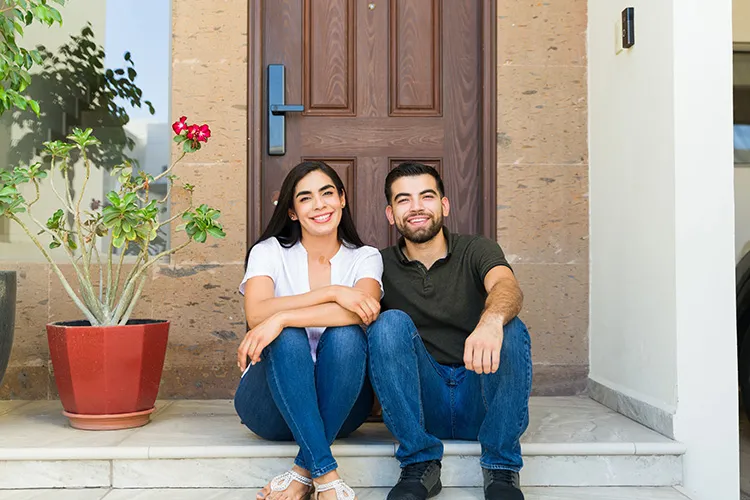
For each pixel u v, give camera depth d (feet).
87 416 7.33
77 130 7.52
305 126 9.55
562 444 6.78
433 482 6.14
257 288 6.59
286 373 5.86
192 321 9.14
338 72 9.60
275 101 9.44
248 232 9.25
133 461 6.68
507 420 5.97
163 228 9.28
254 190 9.26
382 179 9.58
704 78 7.11
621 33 8.29
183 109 9.23
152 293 9.12
